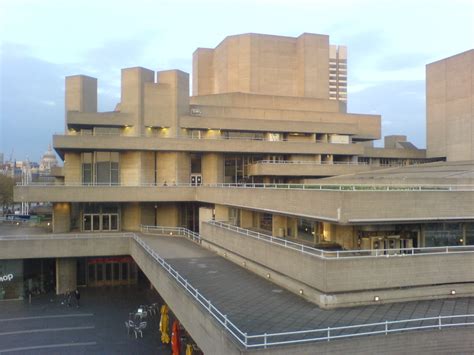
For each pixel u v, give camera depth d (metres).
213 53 78.81
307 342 15.99
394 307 21.00
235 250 31.84
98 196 45.38
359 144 59.56
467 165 41.19
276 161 56.69
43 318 35.56
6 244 40.25
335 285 20.86
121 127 52.38
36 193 43.97
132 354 27.98
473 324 18.05
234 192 37.78
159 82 53.72
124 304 39.72
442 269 22.56
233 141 52.91
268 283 26.09
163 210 51.06
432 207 24.25
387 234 25.64
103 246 41.78
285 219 33.28
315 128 59.75
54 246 40.97
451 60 64.75
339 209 23.00
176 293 23.95
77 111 50.75
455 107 63.94
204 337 18.95
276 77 68.94
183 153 52.50
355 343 16.34
